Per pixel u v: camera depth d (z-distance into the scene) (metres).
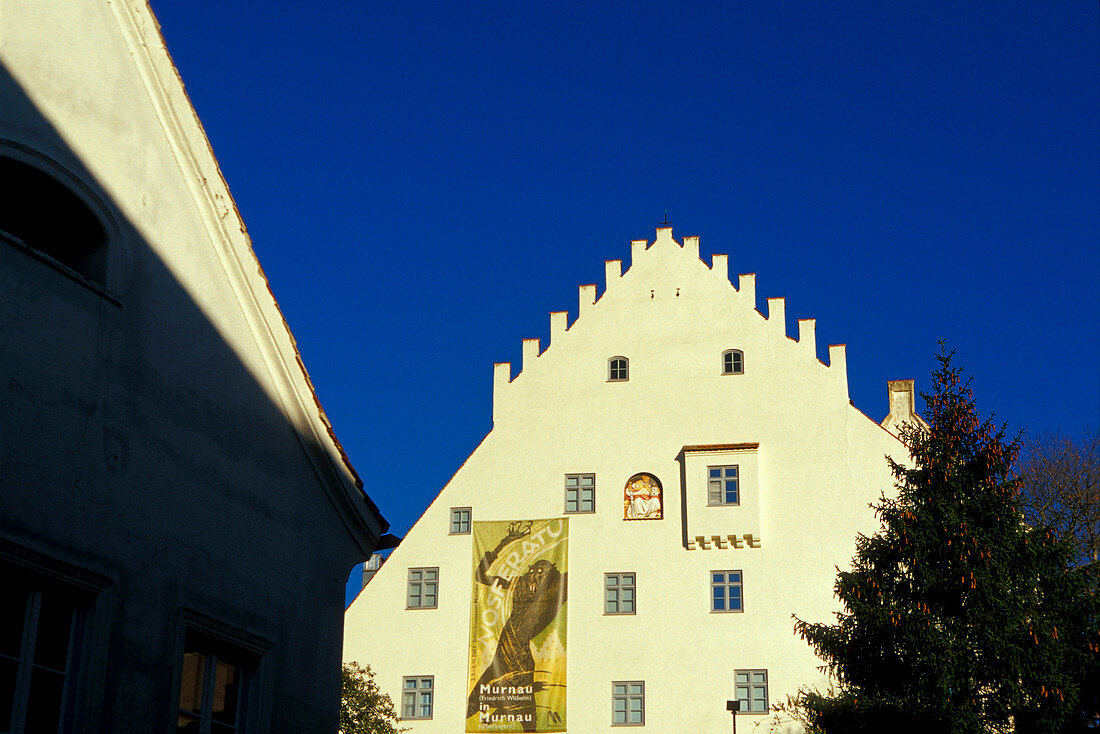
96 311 13.19
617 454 46.72
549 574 45.56
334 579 16.78
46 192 13.35
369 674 41.94
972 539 29.94
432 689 44.88
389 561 46.69
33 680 11.88
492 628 45.25
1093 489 45.66
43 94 13.12
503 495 46.91
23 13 13.04
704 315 47.81
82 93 13.66
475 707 44.38
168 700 13.28
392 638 45.69
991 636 28.80
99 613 12.54
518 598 45.47
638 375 47.56
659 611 44.53
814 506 44.81
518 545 46.09
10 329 12.02
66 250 13.95
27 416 12.05
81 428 12.71
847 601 31.55
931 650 29.41
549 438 47.38
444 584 46.06
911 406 51.78
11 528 11.68
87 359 12.95
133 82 14.46
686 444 46.41
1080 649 28.91
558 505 46.44
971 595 29.53
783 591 44.00
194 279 14.88
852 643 30.91
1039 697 28.28
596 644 44.50
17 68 12.83
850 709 29.89
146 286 14.03
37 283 12.44
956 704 29.06
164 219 14.56
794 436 45.78
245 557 14.94
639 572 45.16
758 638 43.62
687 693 43.38
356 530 17.28
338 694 16.39
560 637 44.75
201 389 14.65
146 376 13.77
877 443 45.22
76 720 12.09
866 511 44.44
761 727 42.47
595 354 48.16
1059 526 31.23
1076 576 29.61
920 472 31.75
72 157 13.34
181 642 13.59
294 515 16.08
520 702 44.22
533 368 48.44
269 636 15.14
